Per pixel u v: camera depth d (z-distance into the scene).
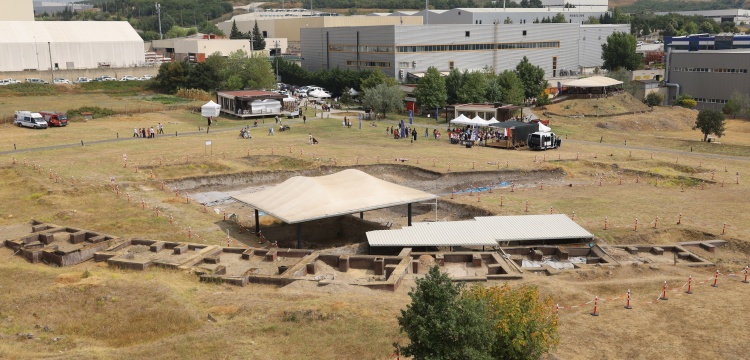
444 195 65.38
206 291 37.72
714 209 57.53
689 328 32.34
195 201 63.62
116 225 52.81
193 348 29.72
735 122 130.00
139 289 37.00
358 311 33.47
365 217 60.47
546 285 38.16
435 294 23.67
